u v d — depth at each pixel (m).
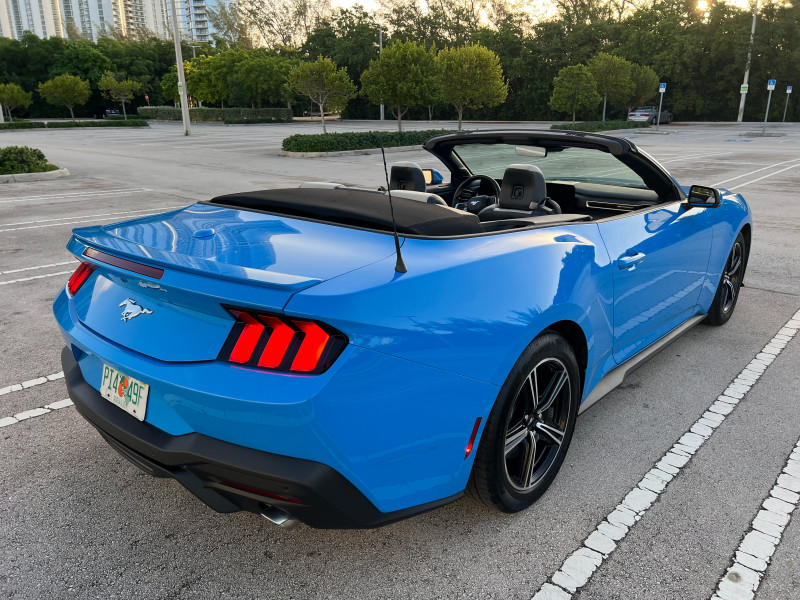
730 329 4.40
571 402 2.42
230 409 1.65
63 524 2.28
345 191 2.70
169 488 2.52
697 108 52.84
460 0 70.25
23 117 68.12
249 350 1.66
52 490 2.49
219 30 91.06
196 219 2.41
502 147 3.61
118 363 1.88
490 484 2.11
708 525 2.27
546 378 2.35
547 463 2.41
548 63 57.88
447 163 4.07
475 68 23.81
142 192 11.62
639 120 44.09
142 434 1.85
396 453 1.79
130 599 1.91
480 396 1.93
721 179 13.03
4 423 3.05
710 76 53.25
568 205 3.90
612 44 56.56
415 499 1.91
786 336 4.27
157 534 2.23
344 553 2.13
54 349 4.00
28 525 2.27
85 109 69.25
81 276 2.33
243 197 2.62
